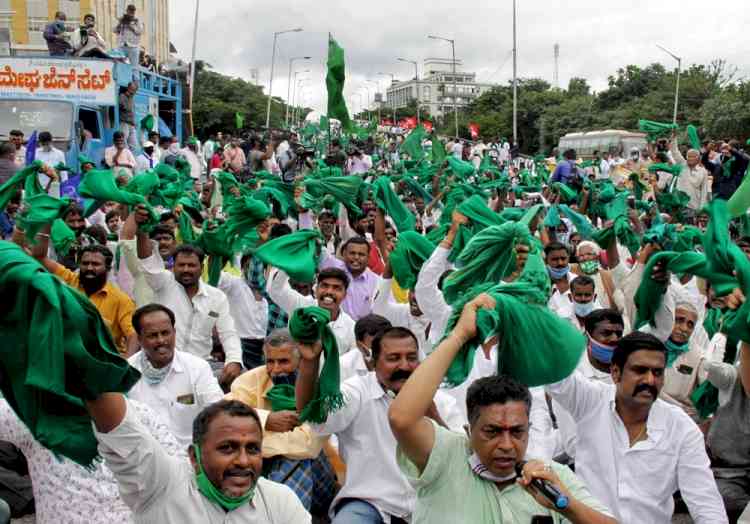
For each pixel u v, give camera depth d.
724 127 42.34
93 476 3.98
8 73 17.62
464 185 9.36
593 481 4.39
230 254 7.64
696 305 7.81
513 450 3.15
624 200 10.03
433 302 5.79
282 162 23.05
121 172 11.92
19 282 2.41
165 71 26.75
